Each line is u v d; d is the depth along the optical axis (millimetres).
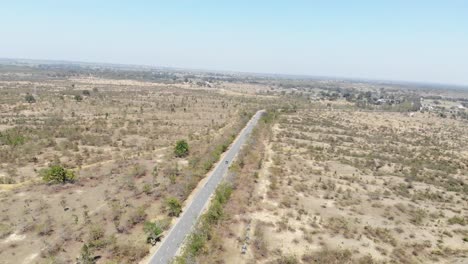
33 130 86938
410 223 50875
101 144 79312
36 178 56906
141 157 70375
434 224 51281
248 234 41906
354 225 48156
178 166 64750
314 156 81438
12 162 64312
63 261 34500
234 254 38156
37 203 47188
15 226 40875
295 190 58750
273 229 44688
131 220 42969
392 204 56875
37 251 36406
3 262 34406
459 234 48750
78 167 63062
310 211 51281
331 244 42594
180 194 51625
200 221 43000
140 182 56062
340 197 57656
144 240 39125
